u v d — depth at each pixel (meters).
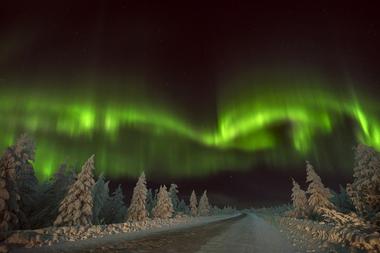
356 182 24.12
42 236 13.51
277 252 12.52
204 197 102.25
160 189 53.78
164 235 19.88
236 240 17.23
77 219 26.19
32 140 28.31
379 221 12.79
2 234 11.91
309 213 41.03
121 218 53.59
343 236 13.20
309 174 40.25
